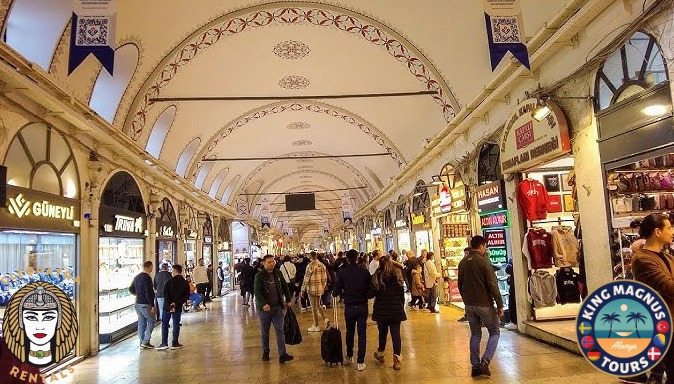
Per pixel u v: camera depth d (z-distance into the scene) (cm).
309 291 927
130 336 952
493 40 514
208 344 831
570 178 705
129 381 591
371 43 990
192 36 902
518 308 745
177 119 1244
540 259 684
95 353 759
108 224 837
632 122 475
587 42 535
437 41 897
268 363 657
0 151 529
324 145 1994
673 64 409
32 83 539
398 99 1270
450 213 1067
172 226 1327
